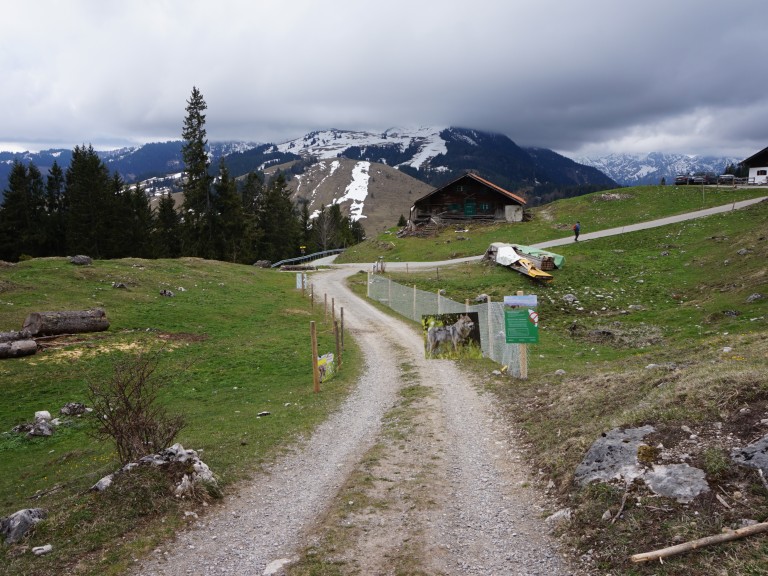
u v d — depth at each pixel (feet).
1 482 54.60
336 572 28.04
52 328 110.42
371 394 73.51
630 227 229.04
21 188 282.77
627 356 83.87
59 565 29.09
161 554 30.60
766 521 24.68
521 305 70.08
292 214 441.27
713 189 277.44
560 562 27.43
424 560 28.86
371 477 41.75
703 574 22.97
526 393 63.05
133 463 39.04
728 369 42.01
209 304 151.94
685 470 29.76
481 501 36.55
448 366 86.53
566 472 36.55
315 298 177.78
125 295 144.97
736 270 138.62
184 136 294.87
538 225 260.01
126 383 44.86
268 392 83.05
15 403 81.25
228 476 42.93
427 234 272.92
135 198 348.59
